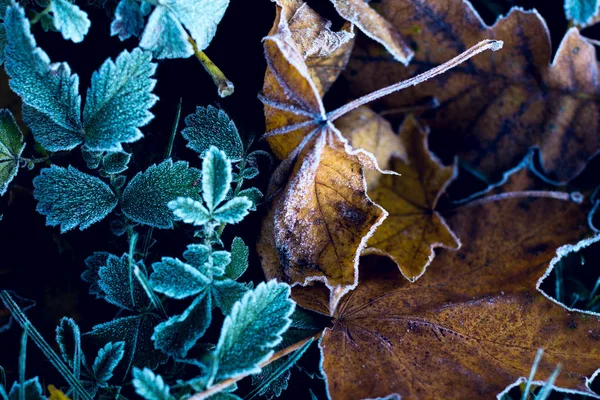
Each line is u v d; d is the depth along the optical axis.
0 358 0.33
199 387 0.29
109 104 0.31
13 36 0.30
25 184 0.34
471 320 0.33
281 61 0.32
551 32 0.38
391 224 0.36
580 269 0.37
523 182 0.37
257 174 0.33
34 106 0.30
